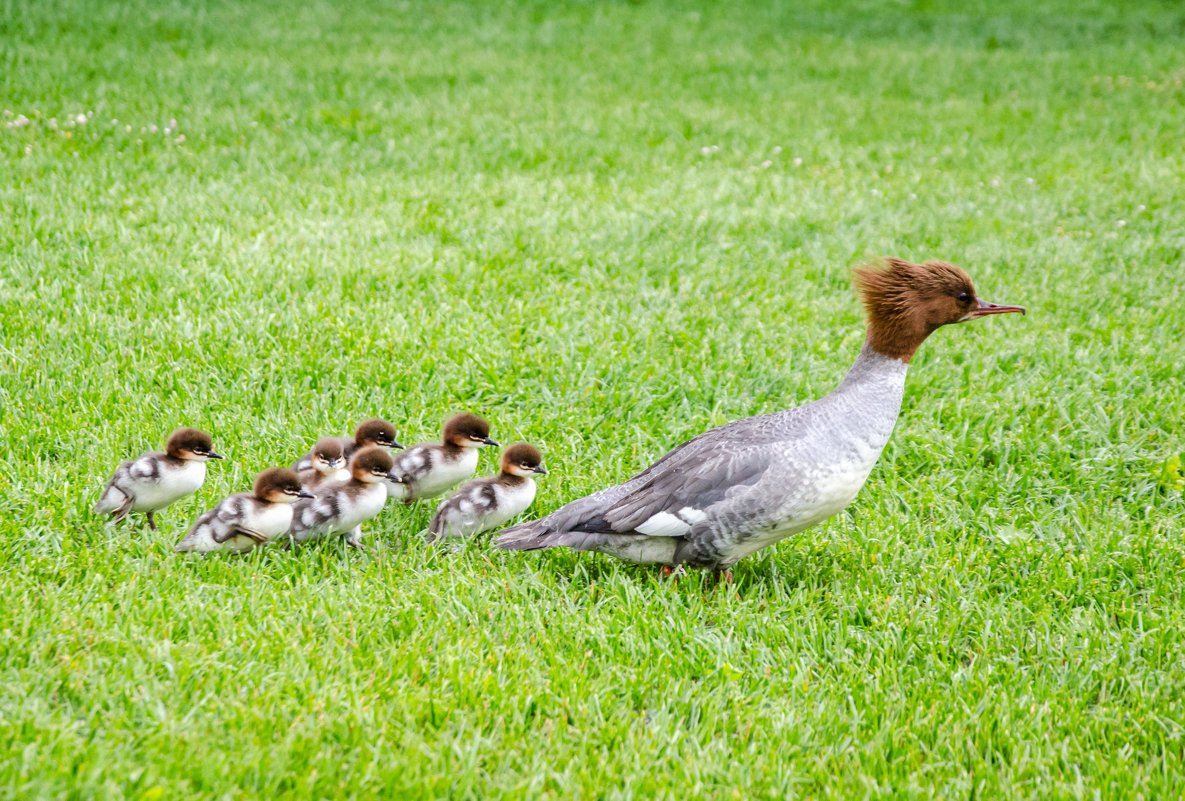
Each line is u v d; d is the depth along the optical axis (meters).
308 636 4.88
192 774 3.89
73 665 4.45
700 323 9.32
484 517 6.12
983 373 8.47
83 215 10.75
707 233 11.63
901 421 7.77
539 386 8.02
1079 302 9.98
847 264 10.84
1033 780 4.29
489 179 13.23
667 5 26.72
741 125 16.45
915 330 5.59
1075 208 12.79
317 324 8.63
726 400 7.93
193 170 12.73
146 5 21.88
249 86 16.66
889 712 4.64
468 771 4.02
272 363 7.82
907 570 5.98
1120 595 5.76
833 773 4.31
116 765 3.83
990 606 5.58
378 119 15.51
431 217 11.62
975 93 19.45
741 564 6.08
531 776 4.07
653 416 7.64
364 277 9.69
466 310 9.19
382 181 12.86
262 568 5.57
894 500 6.78
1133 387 8.19
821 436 5.48
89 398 7.19
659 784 4.10
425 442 6.81
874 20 26.16
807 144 15.54
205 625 4.87
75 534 5.77
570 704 4.54
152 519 6.07
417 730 4.32
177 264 9.66
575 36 23.05
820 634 5.22
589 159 14.37
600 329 8.98
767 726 4.51
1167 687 4.92
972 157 15.08
